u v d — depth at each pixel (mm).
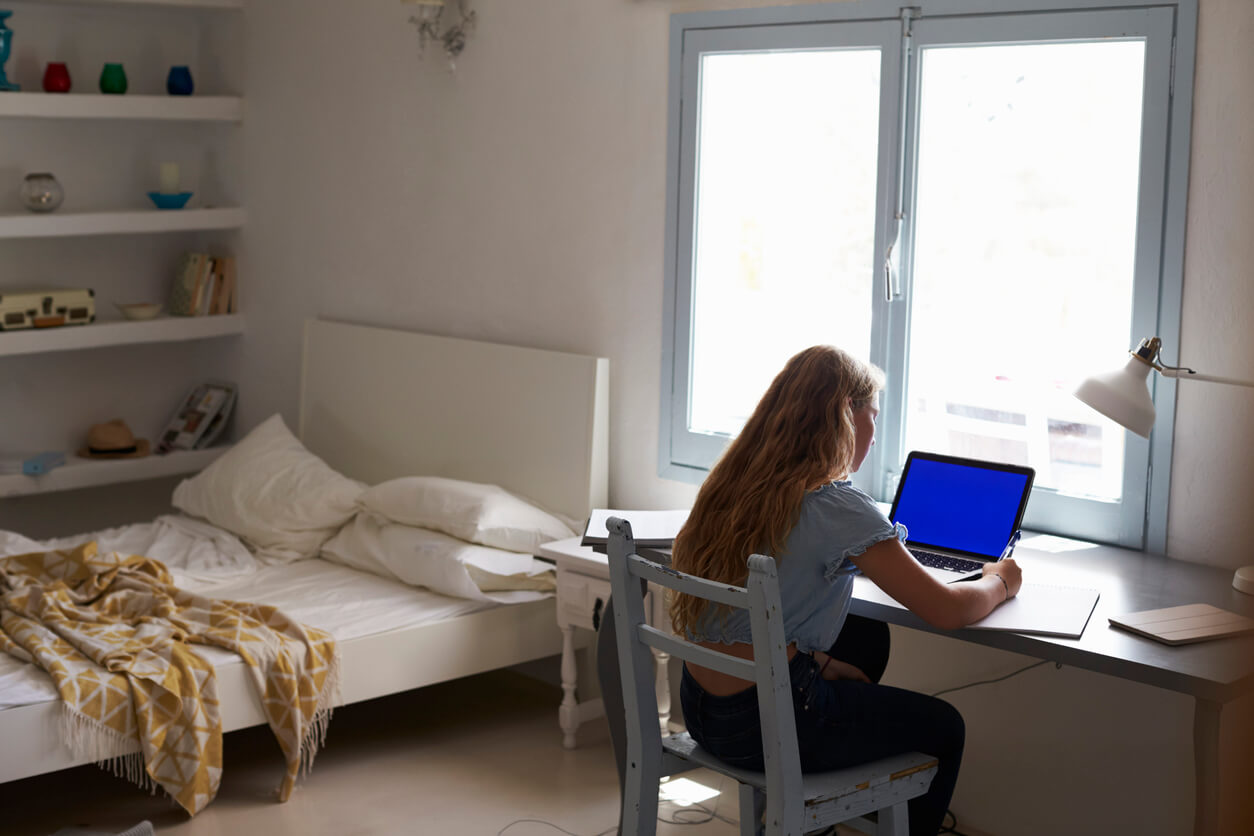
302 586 3527
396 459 4219
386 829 2932
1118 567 2580
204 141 5031
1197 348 2590
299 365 4727
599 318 3676
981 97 2883
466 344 3965
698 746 2264
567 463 3672
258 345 4902
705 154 3385
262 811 3020
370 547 3662
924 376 3057
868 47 3021
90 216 4430
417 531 3586
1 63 4328
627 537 2162
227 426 5094
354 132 4379
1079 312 2783
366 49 4293
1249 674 1935
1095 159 2727
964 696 2971
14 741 2693
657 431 3562
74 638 2953
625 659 2201
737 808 3082
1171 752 2631
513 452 3824
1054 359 2834
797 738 2102
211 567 3621
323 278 4586
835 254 3168
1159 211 2607
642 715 2209
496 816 3002
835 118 3129
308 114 4547
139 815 2996
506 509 3508
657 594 3090
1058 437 2848
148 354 5059
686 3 3363
